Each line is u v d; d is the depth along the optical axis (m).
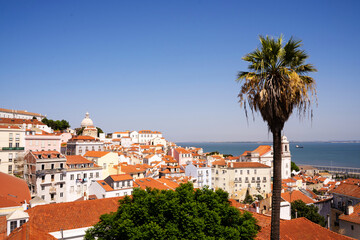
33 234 28.25
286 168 168.00
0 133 93.88
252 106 22.62
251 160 173.25
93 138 148.50
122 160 152.12
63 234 40.19
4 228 34.31
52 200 86.56
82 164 96.50
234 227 31.34
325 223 70.44
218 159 171.25
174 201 31.80
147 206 32.72
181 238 28.31
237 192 141.00
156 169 138.62
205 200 34.12
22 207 42.53
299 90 20.97
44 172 84.94
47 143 107.88
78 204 47.12
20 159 91.44
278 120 21.89
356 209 52.81
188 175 137.88
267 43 22.08
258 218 40.53
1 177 60.81
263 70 21.69
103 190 82.56
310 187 167.12
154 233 27.94
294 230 34.41
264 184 143.75
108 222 33.69
